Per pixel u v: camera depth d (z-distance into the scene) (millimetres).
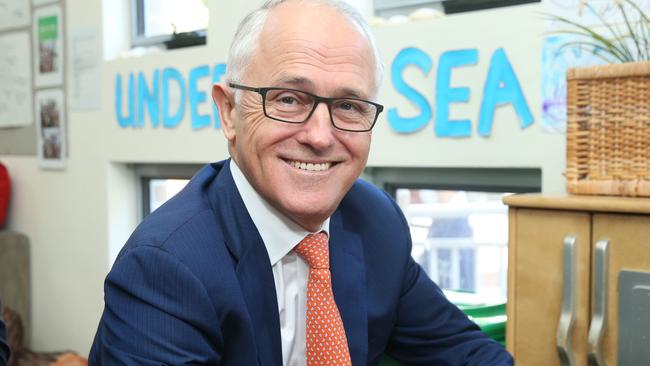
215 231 1080
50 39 2762
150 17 2611
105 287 1042
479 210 2002
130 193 2676
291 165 1031
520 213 1126
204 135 2229
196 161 2266
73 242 2768
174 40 2482
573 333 1070
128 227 2672
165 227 1048
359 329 1177
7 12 2938
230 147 1141
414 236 2055
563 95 1479
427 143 1720
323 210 1055
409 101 1749
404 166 1836
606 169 1095
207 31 2201
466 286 2066
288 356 1155
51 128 2803
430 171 1886
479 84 1613
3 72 2990
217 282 1023
